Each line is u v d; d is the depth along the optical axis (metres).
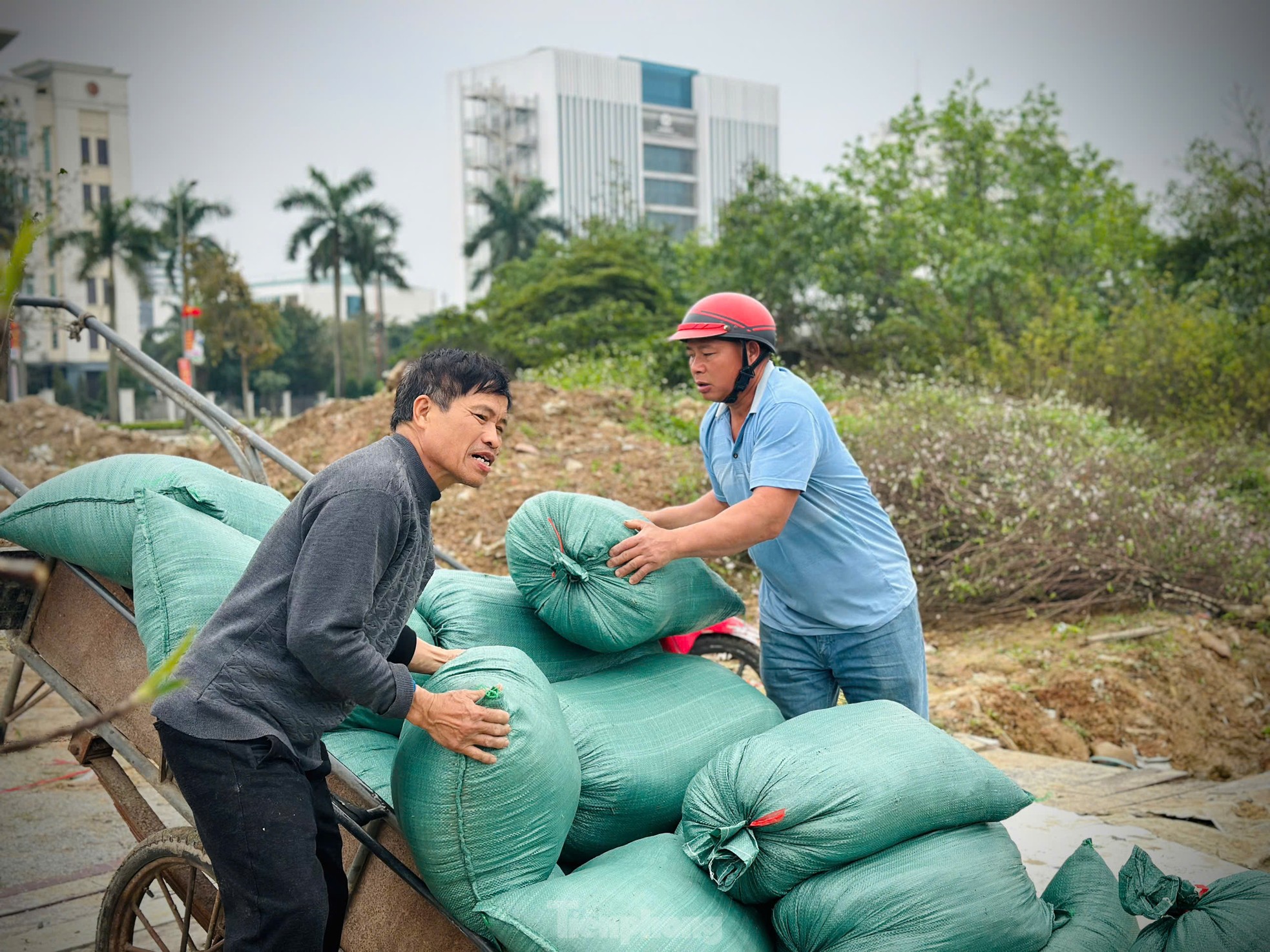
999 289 17.19
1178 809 4.47
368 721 2.61
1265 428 11.82
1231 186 16.44
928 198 19.12
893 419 8.88
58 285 55.91
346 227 46.16
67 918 3.42
